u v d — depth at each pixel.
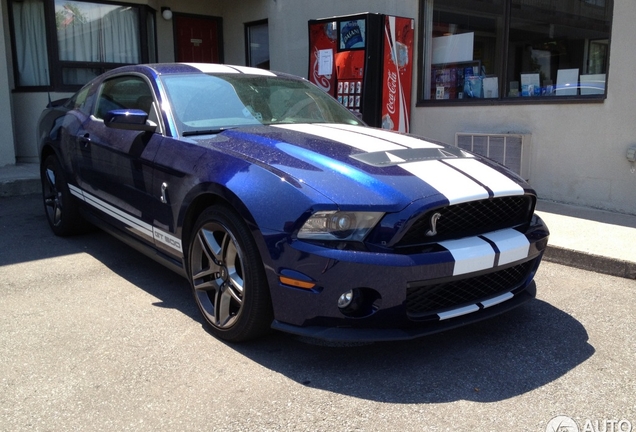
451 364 2.92
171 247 3.52
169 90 3.86
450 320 2.90
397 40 7.50
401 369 2.86
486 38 7.13
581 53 6.25
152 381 2.72
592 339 3.23
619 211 6.01
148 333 3.26
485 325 3.43
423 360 2.96
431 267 2.66
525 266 3.29
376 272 2.60
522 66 6.83
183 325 3.38
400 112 7.73
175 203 3.37
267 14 9.98
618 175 5.97
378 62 7.33
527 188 3.20
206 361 2.92
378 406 2.52
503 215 3.14
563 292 4.02
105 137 4.21
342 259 2.59
